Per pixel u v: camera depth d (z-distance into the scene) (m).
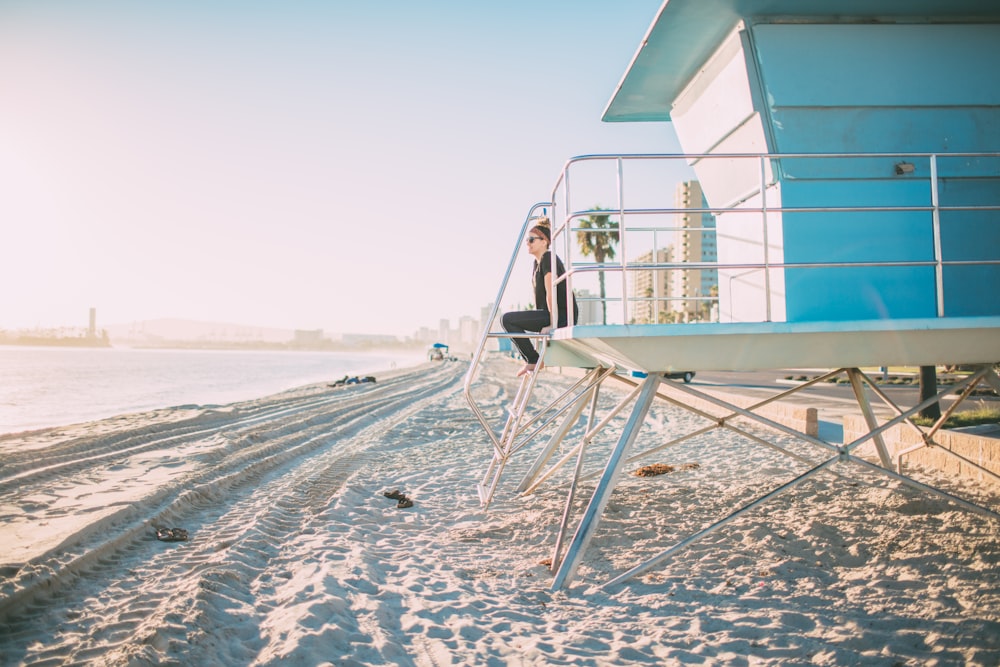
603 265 4.79
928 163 5.29
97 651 3.86
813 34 5.28
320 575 5.15
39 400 28.42
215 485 8.70
